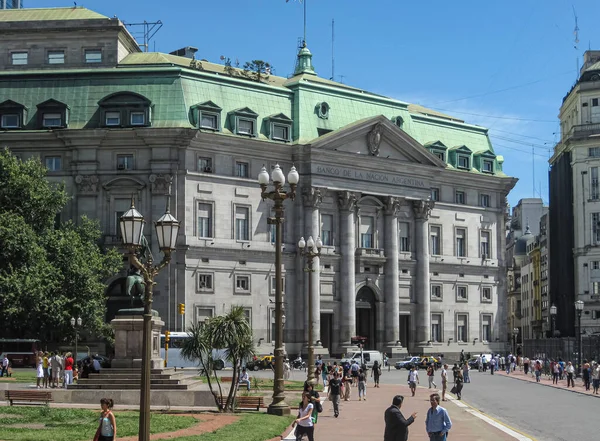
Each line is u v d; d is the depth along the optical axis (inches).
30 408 1919.3
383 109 5044.3
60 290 3614.7
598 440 1628.9
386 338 4889.3
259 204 4505.4
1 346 4077.3
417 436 1674.5
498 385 3489.2
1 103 4284.0
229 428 1627.7
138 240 1225.4
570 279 5999.0
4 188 3705.7
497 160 5541.3
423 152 4985.2
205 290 4303.6
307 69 5280.5
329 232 4722.0
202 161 4352.9
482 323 5378.9
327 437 1625.2
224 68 4972.9
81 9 4741.6
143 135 4210.1
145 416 1170.6
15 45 4576.8
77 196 4247.0
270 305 4512.8
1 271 3481.8
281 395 1962.4
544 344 4744.1
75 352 3582.7
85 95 4318.4
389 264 4896.7
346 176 4722.0
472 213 5374.0
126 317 2245.3
